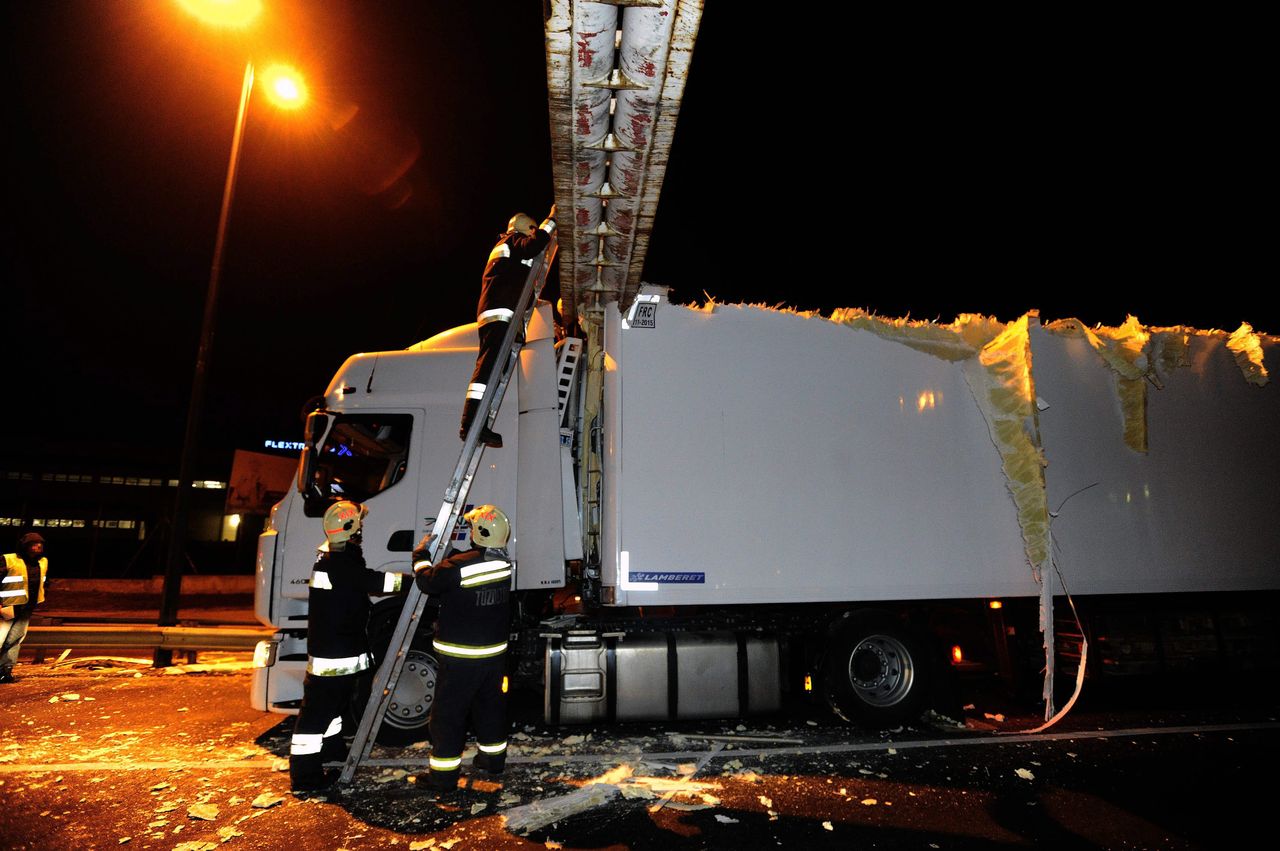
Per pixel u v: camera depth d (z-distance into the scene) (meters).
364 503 5.38
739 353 5.59
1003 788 4.31
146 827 3.78
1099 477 5.93
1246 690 7.03
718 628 5.62
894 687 5.61
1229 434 6.26
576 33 3.13
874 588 5.45
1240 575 6.06
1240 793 4.23
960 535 5.63
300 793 4.23
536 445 5.41
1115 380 6.12
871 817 3.88
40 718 6.18
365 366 5.69
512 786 4.34
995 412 5.80
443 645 4.29
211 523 25.34
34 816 3.92
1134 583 5.86
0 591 7.84
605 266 5.23
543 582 5.20
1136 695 6.87
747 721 5.88
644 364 5.46
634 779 4.46
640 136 3.85
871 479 5.58
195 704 6.75
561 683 5.24
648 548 5.21
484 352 4.82
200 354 10.34
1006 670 5.87
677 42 3.20
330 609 4.41
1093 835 3.67
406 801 4.11
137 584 19.45
